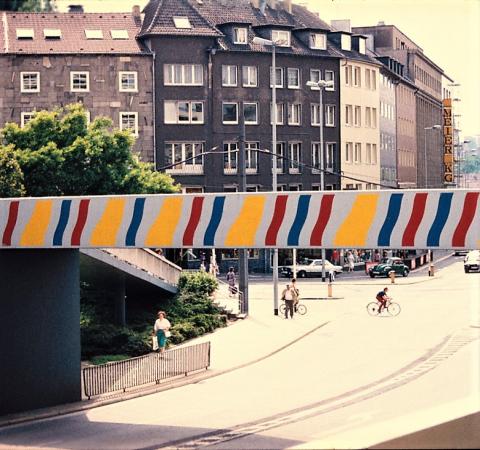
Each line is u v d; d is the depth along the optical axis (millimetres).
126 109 100500
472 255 103875
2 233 35312
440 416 35375
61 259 38812
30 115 96688
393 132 113500
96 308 56469
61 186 79938
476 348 53906
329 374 46594
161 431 34406
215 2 108062
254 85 108375
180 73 103312
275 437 33094
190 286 62344
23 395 37656
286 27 111125
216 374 46938
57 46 97500
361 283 95750
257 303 76500
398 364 49156
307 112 113250
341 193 29938
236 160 107188
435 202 28672
